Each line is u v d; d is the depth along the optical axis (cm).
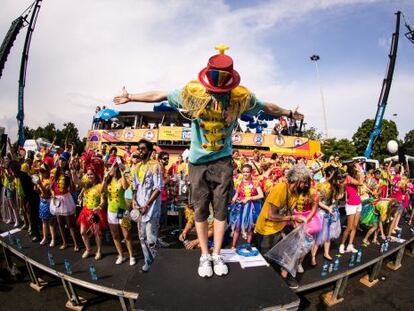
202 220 251
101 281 421
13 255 689
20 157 823
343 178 531
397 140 2962
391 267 646
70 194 558
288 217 382
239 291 227
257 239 423
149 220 427
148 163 443
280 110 264
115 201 470
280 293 225
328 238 505
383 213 613
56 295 502
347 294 515
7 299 488
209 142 237
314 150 1276
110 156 770
